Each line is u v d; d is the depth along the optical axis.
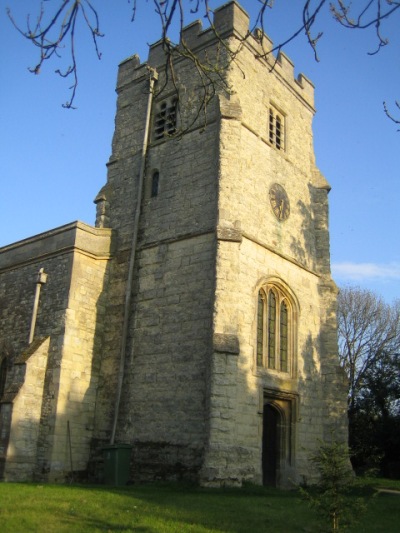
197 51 23.89
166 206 22.16
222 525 10.80
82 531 9.78
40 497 13.01
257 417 19.12
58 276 21.95
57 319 21.09
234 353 17.89
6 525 9.94
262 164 22.86
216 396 17.30
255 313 20.16
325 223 25.23
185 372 18.88
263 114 23.88
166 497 14.05
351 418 36.41
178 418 18.45
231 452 16.95
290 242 23.22
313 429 21.61
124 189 24.11
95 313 21.86
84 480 19.83
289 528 11.01
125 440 19.56
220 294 18.62
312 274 24.03
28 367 20.08
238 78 22.73
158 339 20.14
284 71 26.09
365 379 37.69
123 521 10.66
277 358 21.06
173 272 20.72
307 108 27.55
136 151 24.44
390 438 32.94
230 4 23.38
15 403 19.41
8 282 24.16
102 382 21.16
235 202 20.39
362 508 9.44
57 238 22.70
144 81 25.69
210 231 20.14
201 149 21.95
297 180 25.00
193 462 17.50
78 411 20.33
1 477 18.45
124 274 22.25
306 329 22.73
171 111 24.27
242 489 16.31
